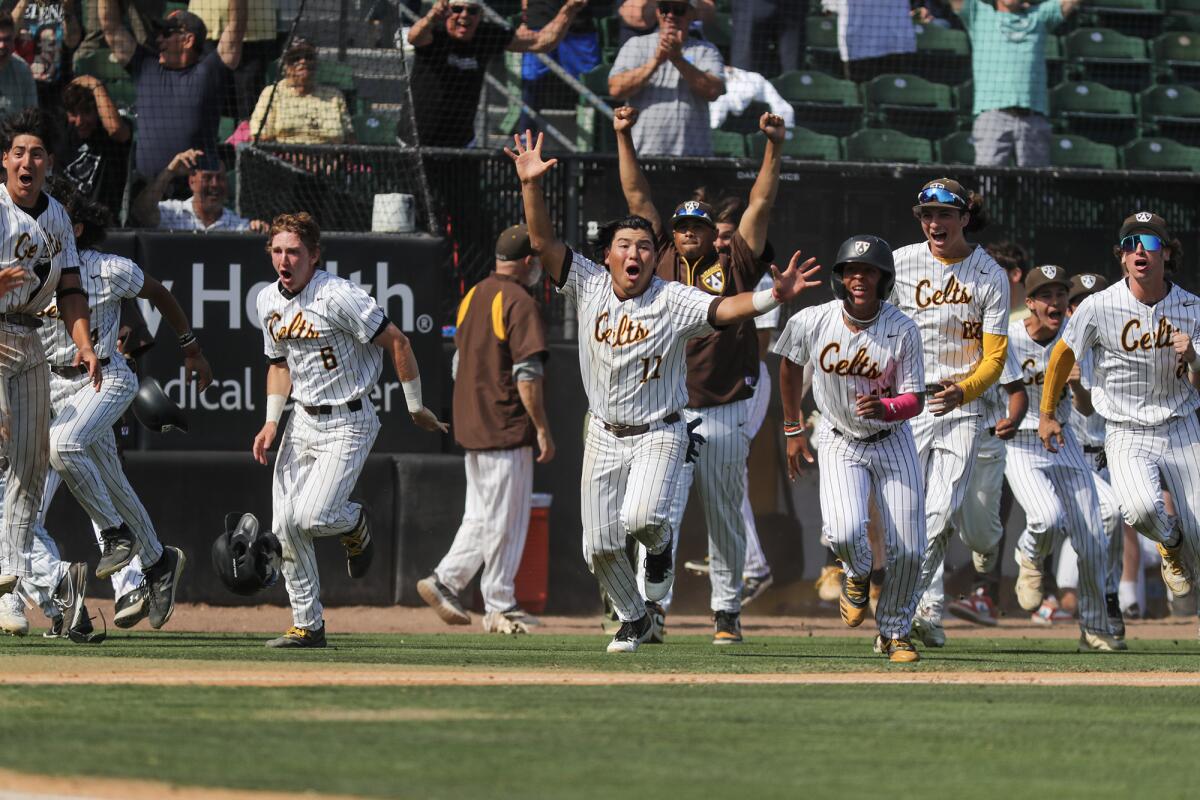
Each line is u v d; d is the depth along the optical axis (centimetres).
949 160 4631
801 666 2325
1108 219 4303
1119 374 2788
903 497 2470
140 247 3719
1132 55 5050
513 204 4034
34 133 2372
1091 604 3023
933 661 2516
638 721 1570
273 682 1869
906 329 2389
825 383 2438
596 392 2398
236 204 4081
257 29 4122
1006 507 4062
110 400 2612
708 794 1145
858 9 4622
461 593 3738
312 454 2520
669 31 4112
